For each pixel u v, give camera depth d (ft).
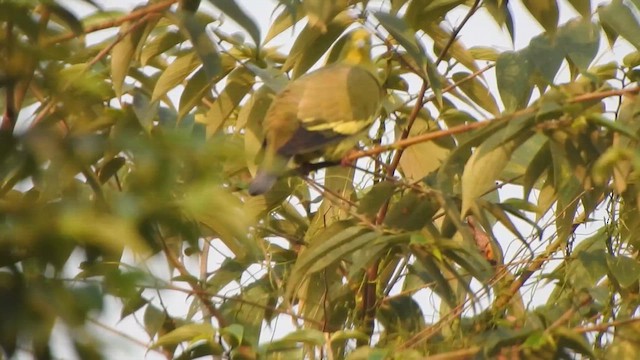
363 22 31.24
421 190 29.50
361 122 32.27
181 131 14.06
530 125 25.62
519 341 23.93
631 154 24.48
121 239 13.32
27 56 14.47
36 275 13.11
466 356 24.73
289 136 31.30
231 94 33.17
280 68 35.73
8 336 12.75
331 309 32.73
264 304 33.01
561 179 28.96
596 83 29.19
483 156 26.50
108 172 25.79
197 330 25.58
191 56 31.30
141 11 25.25
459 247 25.86
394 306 32.71
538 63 28.17
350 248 26.55
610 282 31.27
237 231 15.61
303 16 30.68
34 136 13.52
